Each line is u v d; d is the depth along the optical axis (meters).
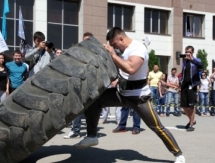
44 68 4.64
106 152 6.21
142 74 5.10
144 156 5.89
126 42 5.12
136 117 8.42
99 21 23.02
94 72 4.61
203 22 27.84
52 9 22.17
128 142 7.25
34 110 4.28
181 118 12.70
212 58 28.08
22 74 8.35
